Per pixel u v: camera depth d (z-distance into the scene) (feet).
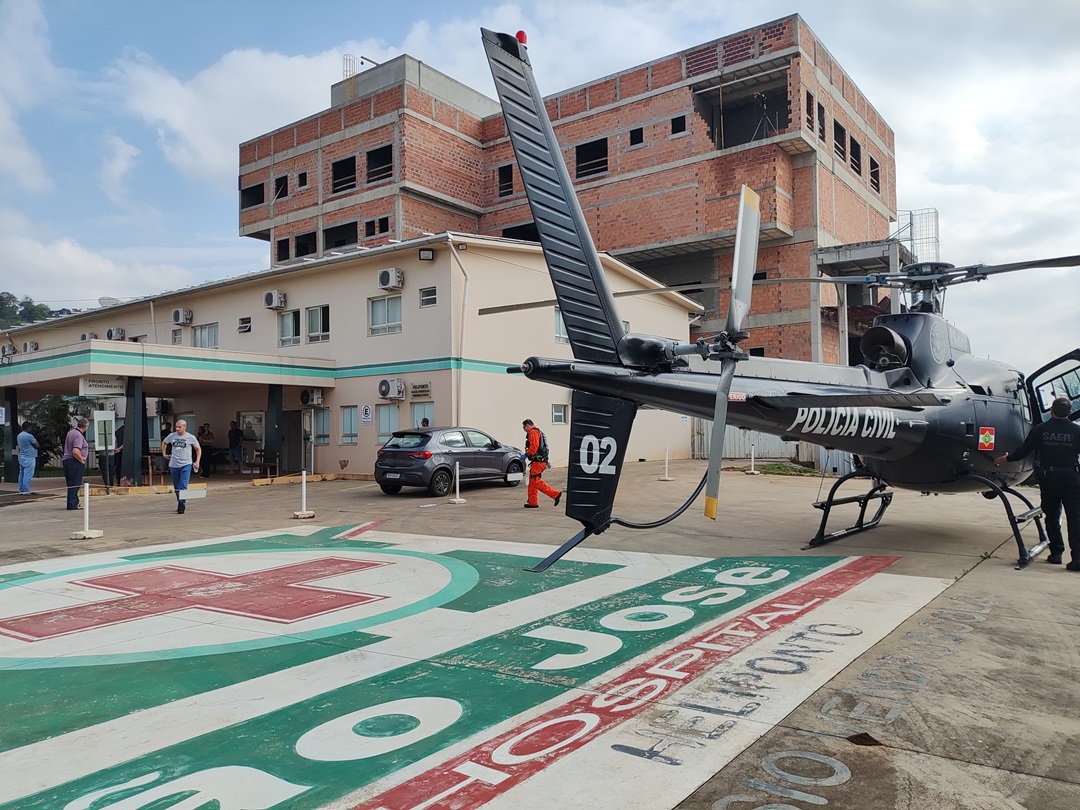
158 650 18.17
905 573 25.14
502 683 15.26
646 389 19.20
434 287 67.97
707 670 15.69
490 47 17.48
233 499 56.44
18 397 90.84
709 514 17.76
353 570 27.81
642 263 108.27
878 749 11.80
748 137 106.52
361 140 120.37
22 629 20.27
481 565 28.30
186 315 89.71
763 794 10.37
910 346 29.84
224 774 11.41
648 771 11.12
